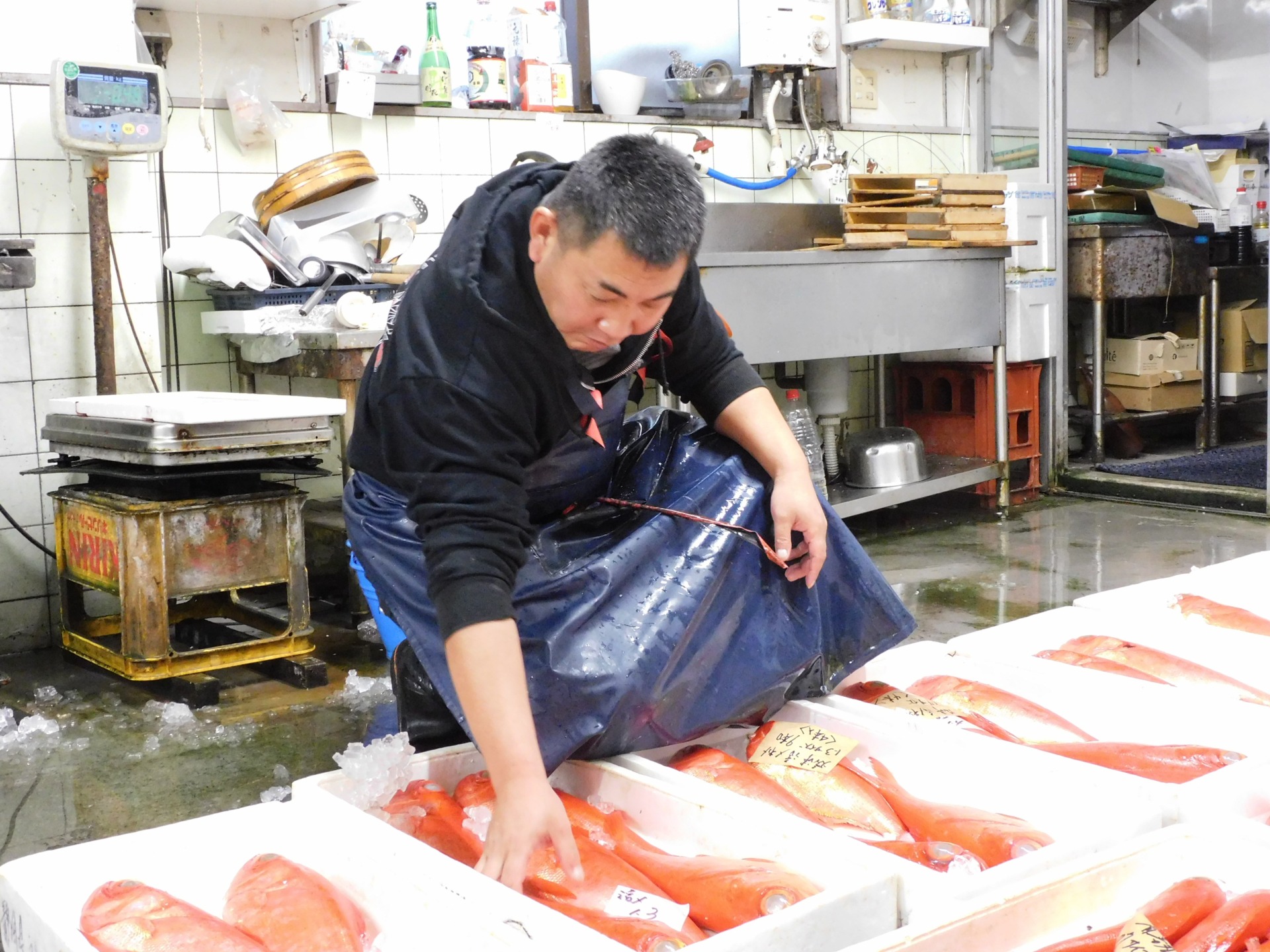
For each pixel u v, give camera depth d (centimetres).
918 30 508
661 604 150
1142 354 568
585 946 100
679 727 155
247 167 380
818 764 143
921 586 373
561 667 143
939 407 526
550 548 154
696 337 165
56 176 335
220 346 379
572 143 441
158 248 365
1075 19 621
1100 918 112
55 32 333
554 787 153
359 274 359
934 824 131
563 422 140
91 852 126
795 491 160
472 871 114
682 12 478
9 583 338
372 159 401
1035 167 538
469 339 129
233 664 292
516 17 436
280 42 391
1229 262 607
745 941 102
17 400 337
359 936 117
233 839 133
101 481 311
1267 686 179
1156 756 143
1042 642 199
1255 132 623
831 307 413
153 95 325
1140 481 504
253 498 292
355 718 271
